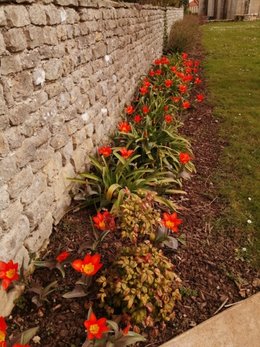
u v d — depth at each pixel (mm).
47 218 2209
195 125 4574
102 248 2203
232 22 22344
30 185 1955
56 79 2244
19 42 1763
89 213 2545
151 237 2072
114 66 3758
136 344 1701
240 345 1722
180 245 2328
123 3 4113
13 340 1550
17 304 1842
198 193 2990
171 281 1836
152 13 6945
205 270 2148
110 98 3617
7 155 1710
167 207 2715
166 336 1747
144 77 5812
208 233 2486
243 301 1945
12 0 1684
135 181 2695
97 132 3148
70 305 1852
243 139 4098
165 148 3361
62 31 2291
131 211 2094
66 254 1828
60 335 1711
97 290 1918
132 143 3301
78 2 2529
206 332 1761
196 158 3643
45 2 2027
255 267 2193
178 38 9750
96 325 1423
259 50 9922
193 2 26984
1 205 1676
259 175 3293
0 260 1689
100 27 3154
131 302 1660
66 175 2480
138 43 5367
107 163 2936
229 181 3191
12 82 1730
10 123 1728
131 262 1790
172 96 4938
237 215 2695
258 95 5793
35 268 2055
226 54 9664
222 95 5863
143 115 3939
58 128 2305
